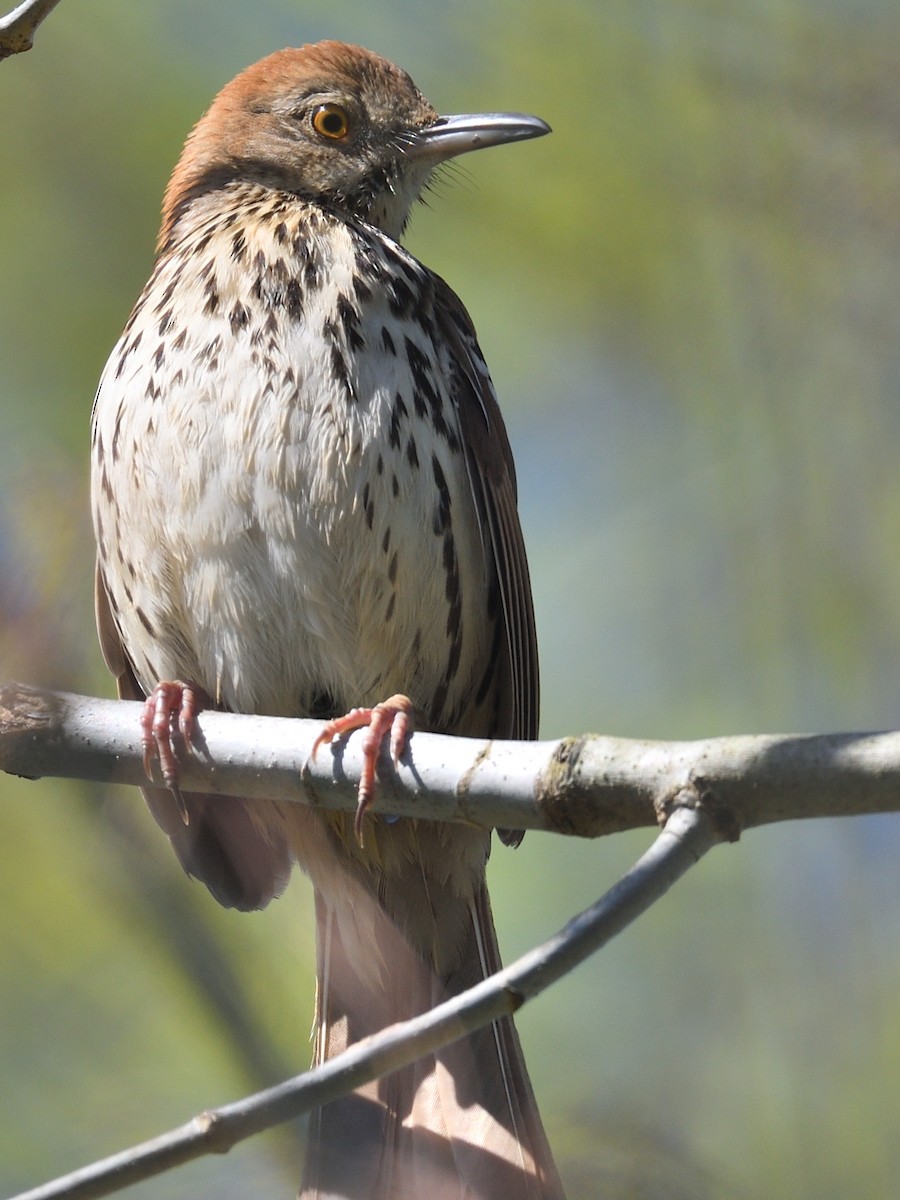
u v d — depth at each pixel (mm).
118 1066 10125
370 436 9000
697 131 12375
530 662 9812
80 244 11656
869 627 12852
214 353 9039
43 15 7477
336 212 10219
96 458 9359
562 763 6820
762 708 12922
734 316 12891
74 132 11766
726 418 13117
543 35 12227
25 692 8289
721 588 13211
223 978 9812
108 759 8180
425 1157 8141
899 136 12352
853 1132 11102
